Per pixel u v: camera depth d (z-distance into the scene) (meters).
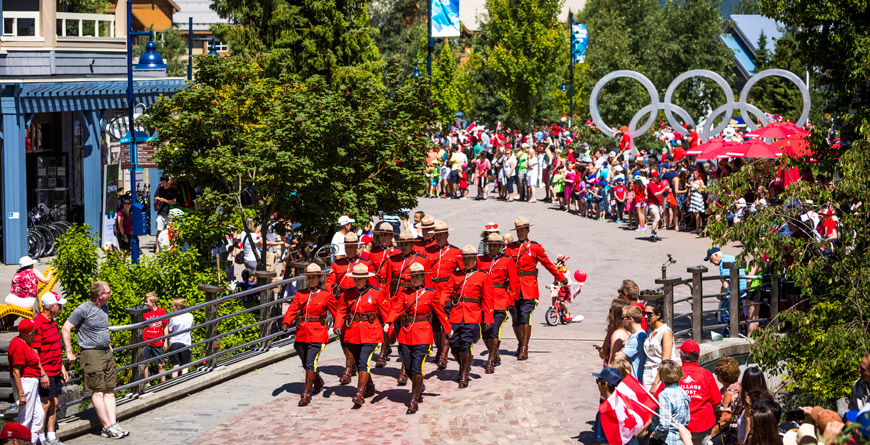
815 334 13.16
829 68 19.86
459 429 11.70
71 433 11.59
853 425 6.12
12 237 22.25
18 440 8.23
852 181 12.55
